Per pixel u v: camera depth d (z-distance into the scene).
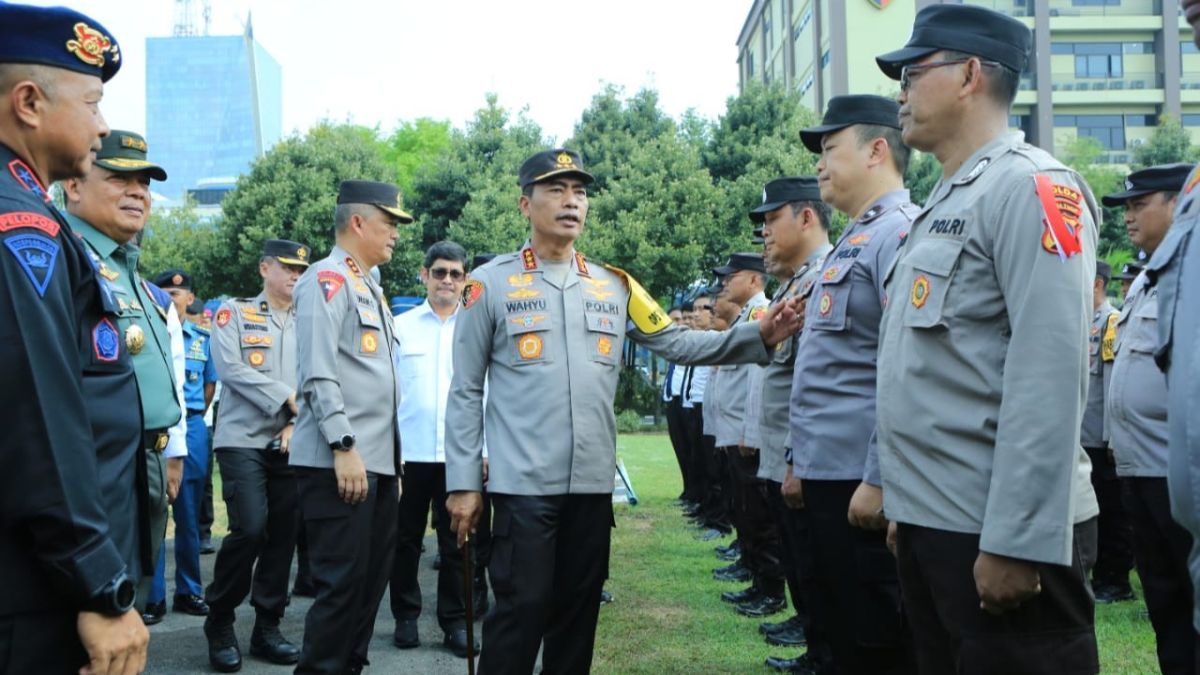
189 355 5.80
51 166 2.00
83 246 1.97
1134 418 3.80
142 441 2.12
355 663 4.05
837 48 29.48
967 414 2.20
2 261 1.71
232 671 4.51
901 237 2.98
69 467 1.72
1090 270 2.08
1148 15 29.75
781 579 5.29
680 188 18.91
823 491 3.08
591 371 3.42
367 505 3.84
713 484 8.05
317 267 3.97
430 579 6.66
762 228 4.40
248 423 4.71
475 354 3.51
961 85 2.40
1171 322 1.79
